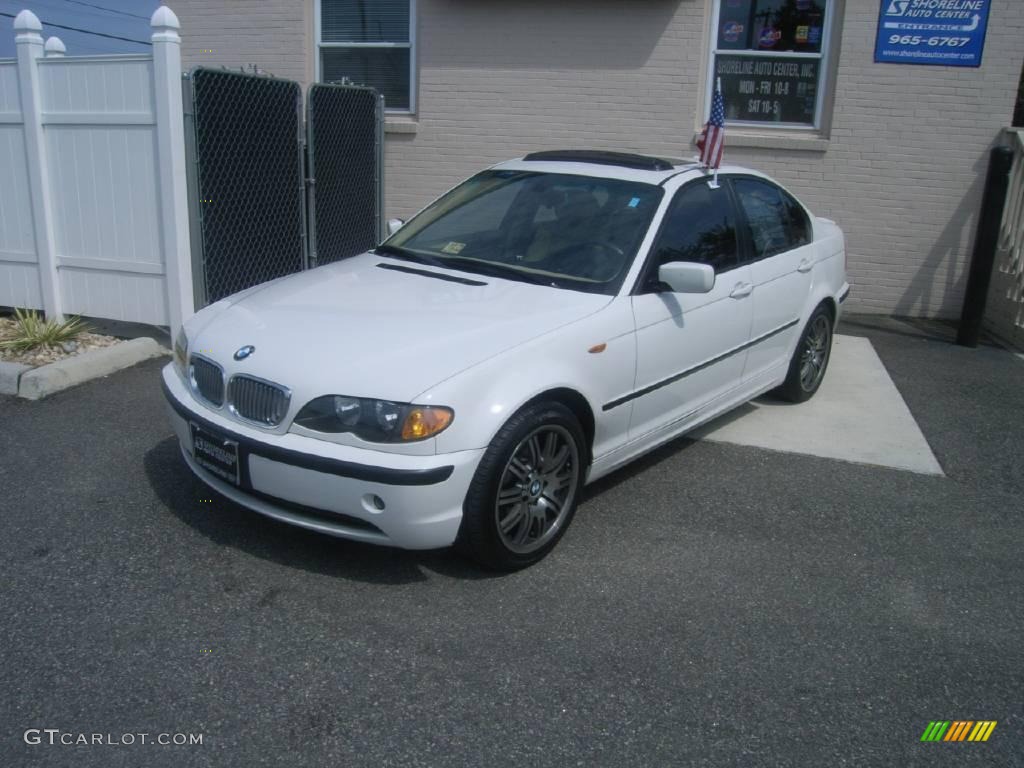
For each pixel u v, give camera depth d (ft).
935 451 18.49
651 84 29.37
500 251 15.70
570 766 9.29
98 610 11.57
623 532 14.34
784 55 28.99
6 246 23.50
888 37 27.96
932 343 27.14
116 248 22.33
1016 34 27.43
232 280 23.59
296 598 12.00
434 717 9.88
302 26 31.35
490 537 12.21
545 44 29.71
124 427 17.66
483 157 30.99
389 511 11.46
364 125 28.17
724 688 10.62
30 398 19.07
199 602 11.82
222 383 12.59
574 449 13.33
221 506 14.46
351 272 15.42
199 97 21.45
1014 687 10.93
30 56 21.75
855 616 12.28
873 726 10.12
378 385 11.55
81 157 22.06
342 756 9.26
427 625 11.54
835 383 22.76
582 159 17.51
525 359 12.45
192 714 9.77
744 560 13.65
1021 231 27.22
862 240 29.68
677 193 16.03
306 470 11.61
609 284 14.47
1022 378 23.81
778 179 29.55
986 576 13.53
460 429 11.59
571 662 10.94
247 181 23.53
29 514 13.99
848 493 16.24
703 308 15.81
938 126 28.40
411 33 30.86
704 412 16.80
